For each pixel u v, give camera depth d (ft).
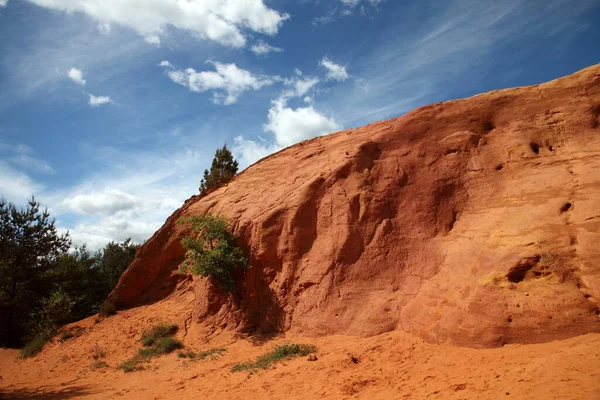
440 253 36.11
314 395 26.27
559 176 33.22
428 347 29.17
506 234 31.27
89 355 51.88
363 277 39.01
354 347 33.06
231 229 52.75
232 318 47.09
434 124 43.88
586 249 26.86
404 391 23.48
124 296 65.26
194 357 42.75
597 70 38.58
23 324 72.18
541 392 18.33
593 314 23.93
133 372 42.65
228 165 88.07
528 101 40.75
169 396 32.42
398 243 39.04
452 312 29.43
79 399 35.73
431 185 40.19
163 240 65.92
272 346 39.96
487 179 37.96
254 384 30.89
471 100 43.88
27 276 79.87
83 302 87.92
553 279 26.58
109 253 108.06
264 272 46.78
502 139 39.58
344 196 43.88
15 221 79.10
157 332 50.88
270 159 64.64
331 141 57.06
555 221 29.71
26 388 42.55
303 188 47.67
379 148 45.55
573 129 36.50
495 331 26.08
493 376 21.83
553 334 24.21
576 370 19.07
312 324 39.60
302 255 44.86
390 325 34.42
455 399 20.59
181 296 60.29
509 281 27.86
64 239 86.12
